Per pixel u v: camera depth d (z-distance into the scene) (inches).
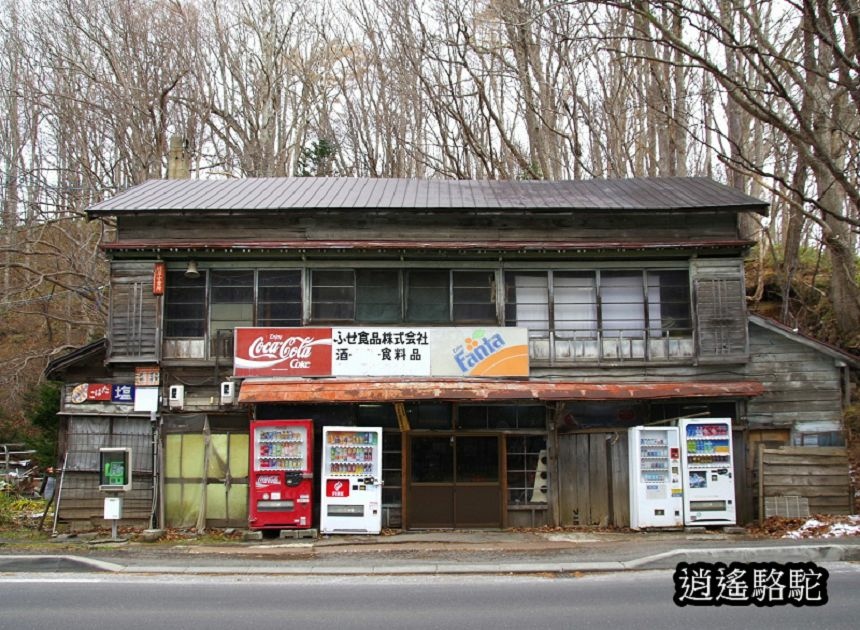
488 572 431.8
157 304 631.8
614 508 618.5
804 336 644.7
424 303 645.9
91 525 616.4
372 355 623.8
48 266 1227.9
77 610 328.2
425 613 321.1
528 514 620.1
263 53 1318.9
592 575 423.8
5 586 386.6
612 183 772.6
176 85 1256.2
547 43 956.6
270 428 583.8
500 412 631.8
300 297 642.2
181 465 625.0
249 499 599.2
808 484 597.9
